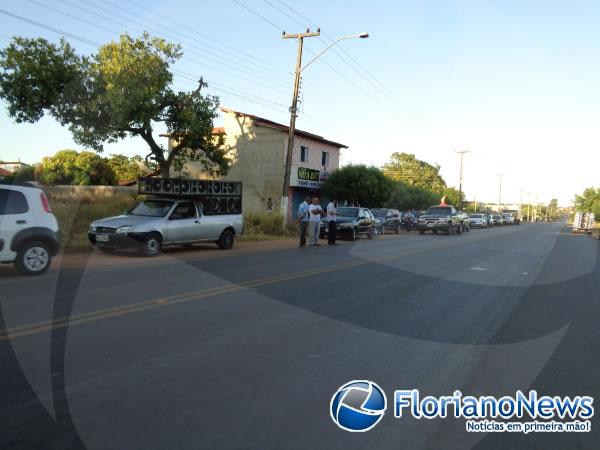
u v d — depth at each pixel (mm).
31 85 14461
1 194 8023
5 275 8227
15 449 2818
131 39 15898
